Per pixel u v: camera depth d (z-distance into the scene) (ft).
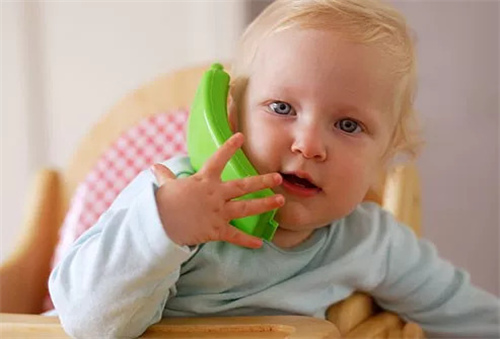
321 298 2.88
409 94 2.83
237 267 2.75
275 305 2.80
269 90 2.60
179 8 5.28
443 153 5.43
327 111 2.58
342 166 2.61
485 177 5.39
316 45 2.58
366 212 3.12
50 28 5.31
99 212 3.82
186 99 3.86
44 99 5.34
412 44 2.83
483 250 5.45
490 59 5.29
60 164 5.34
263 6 5.39
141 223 2.26
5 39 5.29
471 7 5.28
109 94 5.31
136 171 3.83
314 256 2.90
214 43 5.24
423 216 5.50
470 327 3.21
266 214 2.48
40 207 3.86
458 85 5.35
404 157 3.48
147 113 3.89
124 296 2.31
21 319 2.56
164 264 2.26
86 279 2.34
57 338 2.44
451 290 3.21
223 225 2.28
